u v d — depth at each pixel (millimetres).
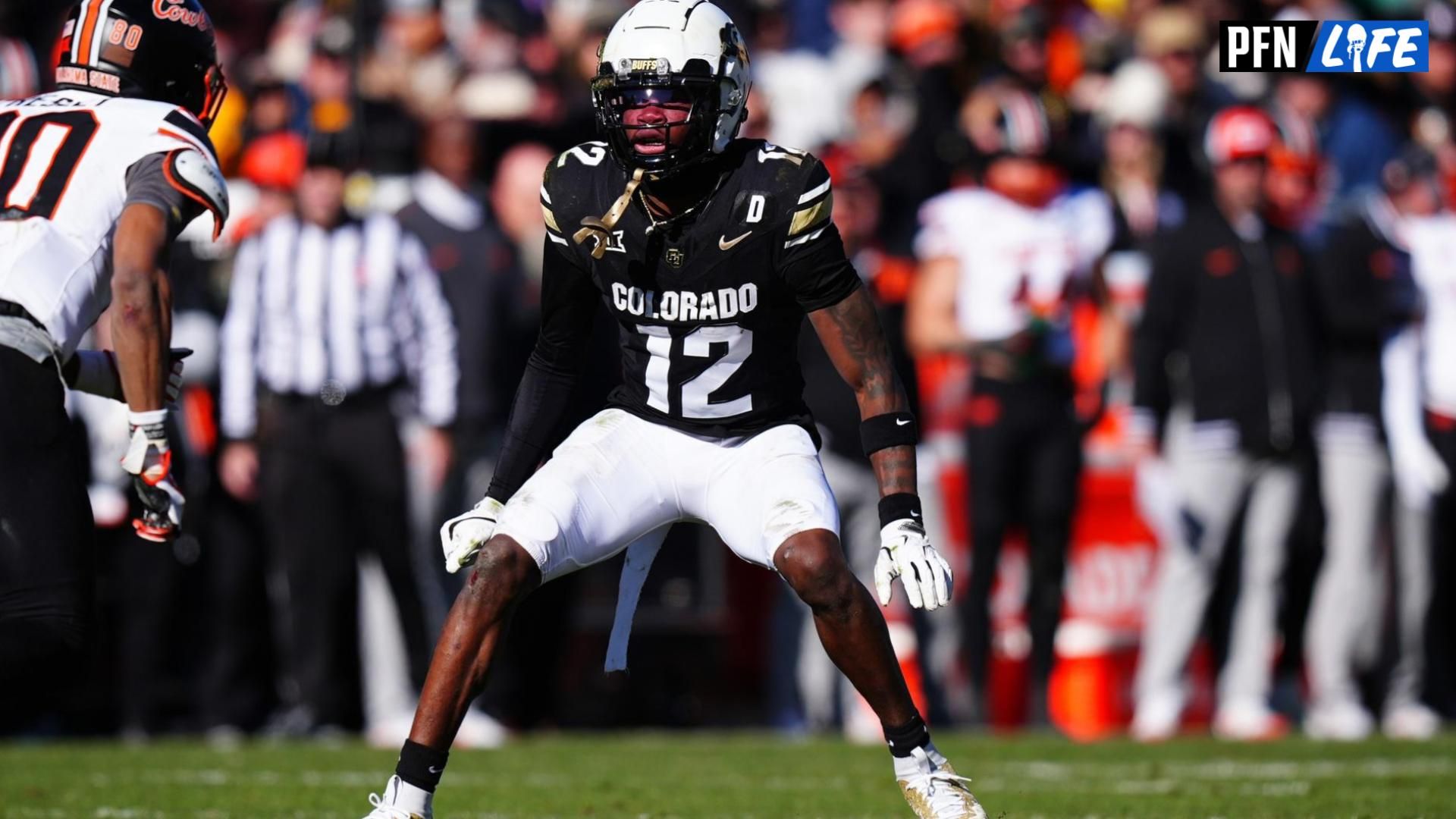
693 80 12758
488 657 12844
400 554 25016
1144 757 22219
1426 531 27094
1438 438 27188
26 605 12398
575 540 13180
